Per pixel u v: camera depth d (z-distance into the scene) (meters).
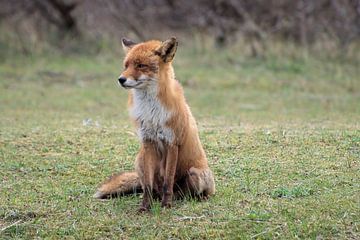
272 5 28.52
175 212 9.40
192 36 29.48
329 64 26.39
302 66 26.14
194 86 24.11
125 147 13.22
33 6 29.05
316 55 27.31
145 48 9.28
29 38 28.47
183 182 9.90
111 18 29.42
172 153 9.41
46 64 26.62
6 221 9.49
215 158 12.23
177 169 9.77
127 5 29.31
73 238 8.88
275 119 17.58
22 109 19.62
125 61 9.32
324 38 27.73
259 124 16.22
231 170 11.40
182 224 9.02
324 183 10.41
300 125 15.80
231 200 9.87
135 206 9.87
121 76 9.03
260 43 27.88
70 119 17.56
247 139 13.48
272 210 9.34
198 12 29.72
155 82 9.16
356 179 10.55
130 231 8.96
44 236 8.98
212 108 20.27
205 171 9.89
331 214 9.10
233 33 28.89
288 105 20.75
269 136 13.66
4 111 19.20
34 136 14.33
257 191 10.26
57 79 24.75
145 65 9.12
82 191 10.66
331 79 24.81
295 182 10.62
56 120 17.31
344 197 9.68
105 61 27.45
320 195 9.88
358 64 26.56
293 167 11.40
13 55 27.50
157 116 9.23
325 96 22.47
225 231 8.77
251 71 25.88
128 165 12.04
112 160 12.33
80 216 9.52
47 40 28.92
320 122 16.56
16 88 23.12
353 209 9.19
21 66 26.30
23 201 10.16
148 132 9.36
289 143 12.99
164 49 9.20
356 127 14.91
